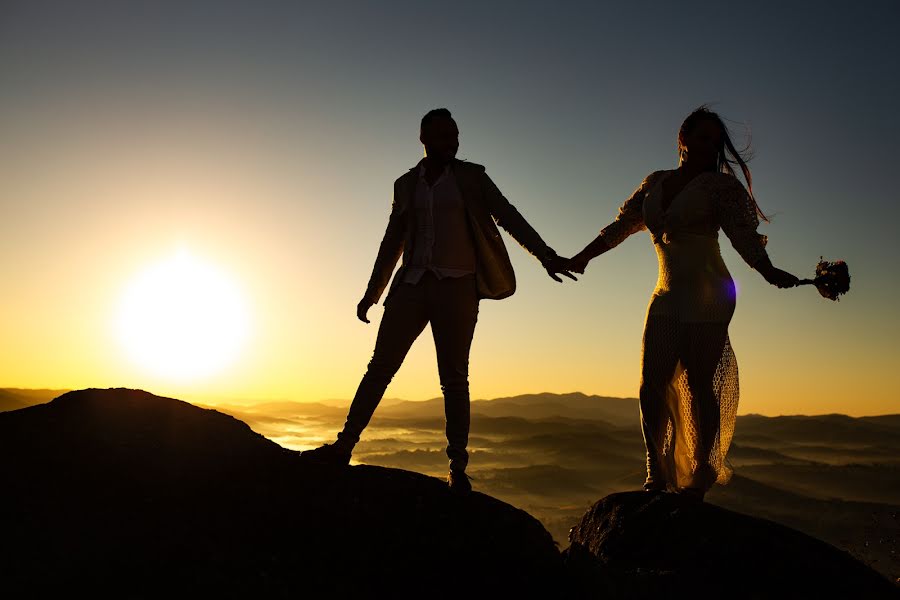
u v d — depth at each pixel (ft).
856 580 9.42
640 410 12.40
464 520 10.40
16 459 9.59
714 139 12.13
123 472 9.77
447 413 11.55
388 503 10.35
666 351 11.94
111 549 8.46
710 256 11.94
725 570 9.61
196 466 10.27
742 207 11.69
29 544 8.25
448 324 11.44
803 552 9.77
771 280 11.53
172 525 9.05
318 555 9.25
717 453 11.68
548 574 10.35
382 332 11.78
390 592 9.13
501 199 12.06
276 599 8.40
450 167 11.89
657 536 10.45
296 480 10.44
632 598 9.80
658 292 12.26
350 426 11.59
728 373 11.82
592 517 11.68
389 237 12.57
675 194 12.19
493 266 11.85
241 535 9.18
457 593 9.48
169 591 8.09
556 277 12.30
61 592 7.80
